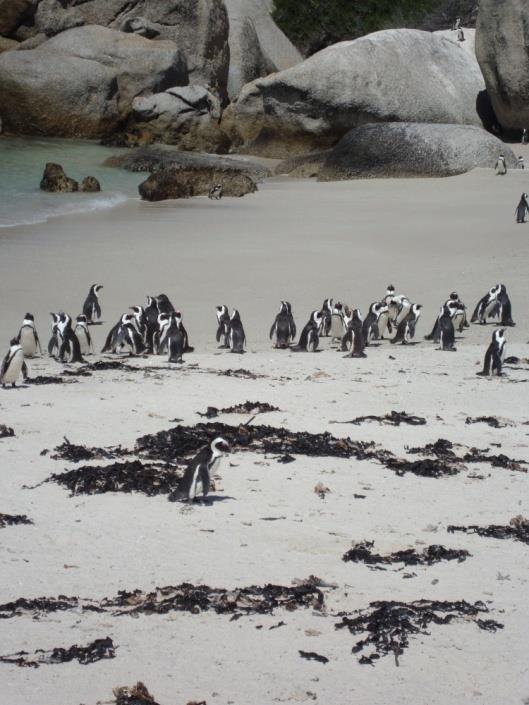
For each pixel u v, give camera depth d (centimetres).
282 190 6831
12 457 1583
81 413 1902
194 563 1165
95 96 8862
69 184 6244
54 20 9319
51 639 962
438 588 1110
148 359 2581
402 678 905
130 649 945
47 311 3083
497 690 888
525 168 7769
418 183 7000
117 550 1203
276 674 906
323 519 1341
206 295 3394
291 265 3916
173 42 9556
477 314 3109
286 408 1992
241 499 1421
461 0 11669
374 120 8588
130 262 3906
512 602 1075
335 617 1027
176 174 6462
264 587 1086
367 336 2877
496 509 1407
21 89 8681
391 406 2042
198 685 882
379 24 11438
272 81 8738
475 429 1870
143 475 1477
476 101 9138
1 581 1095
